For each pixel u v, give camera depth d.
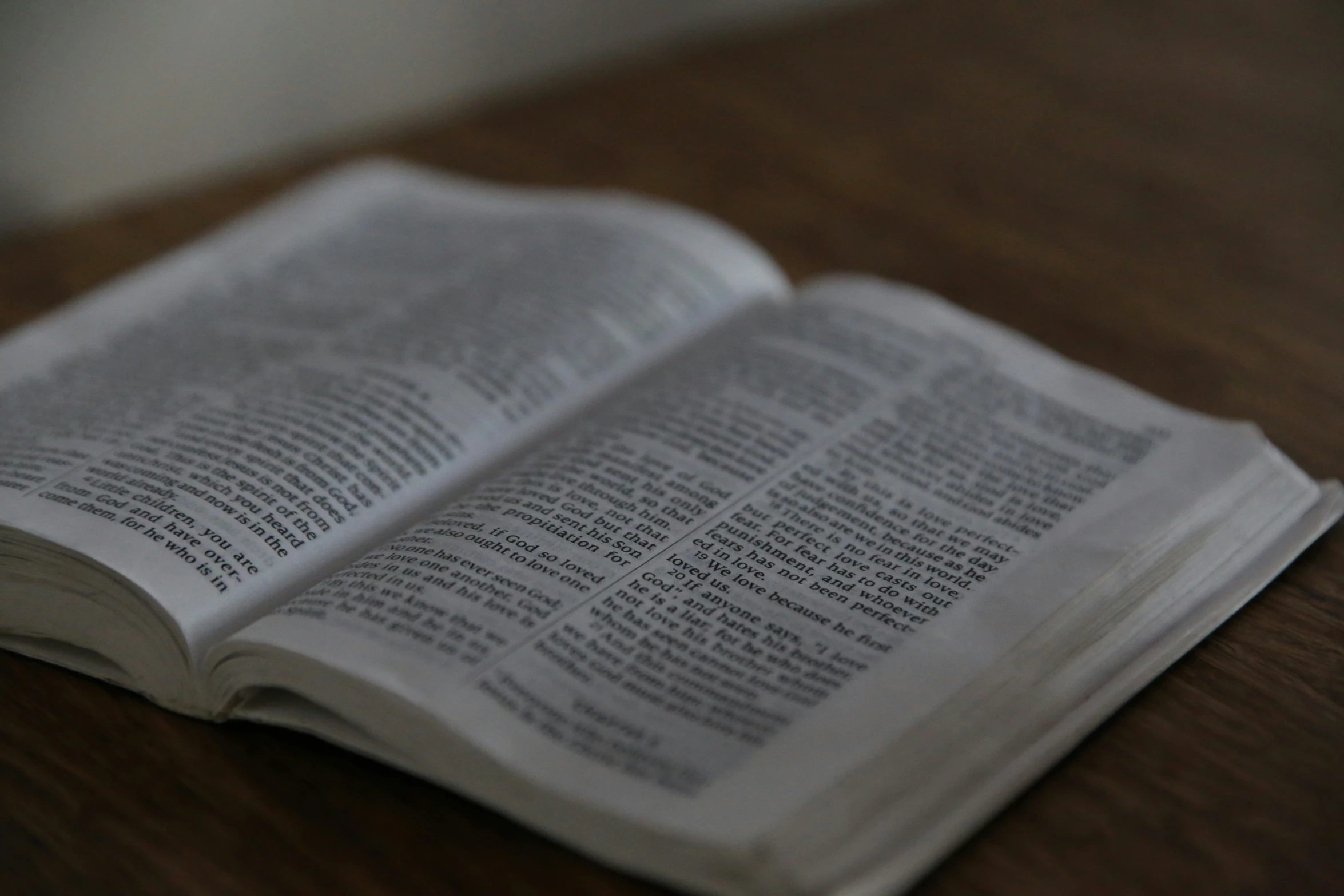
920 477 0.53
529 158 0.80
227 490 0.52
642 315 0.61
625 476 0.53
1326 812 0.47
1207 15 0.95
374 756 0.47
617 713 0.46
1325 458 0.59
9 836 0.47
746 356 0.58
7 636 0.53
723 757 0.45
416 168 0.79
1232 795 0.47
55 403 0.58
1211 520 0.52
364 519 0.53
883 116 0.83
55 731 0.50
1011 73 0.88
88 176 0.76
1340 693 0.50
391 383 0.57
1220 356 0.64
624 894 0.45
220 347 0.61
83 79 0.74
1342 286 0.68
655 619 0.48
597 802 0.44
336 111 0.83
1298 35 0.92
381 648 0.47
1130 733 0.49
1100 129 0.81
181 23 0.76
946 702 0.46
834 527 0.52
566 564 0.50
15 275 0.71
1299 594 0.52
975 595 0.49
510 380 0.58
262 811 0.47
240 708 0.49
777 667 0.47
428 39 0.84
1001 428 0.55
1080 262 0.70
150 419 0.56
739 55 0.92
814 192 0.76
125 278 0.66
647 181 0.77
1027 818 0.47
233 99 0.79
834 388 0.57
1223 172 0.77
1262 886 0.45
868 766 0.45
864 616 0.49
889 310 0.60
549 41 0.89
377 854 0.46
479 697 0.46
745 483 0.53
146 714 0.50
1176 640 0.50
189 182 0.79
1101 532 0.51
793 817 0.43
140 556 0.50
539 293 0.62
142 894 0.46
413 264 0.66
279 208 0.71
